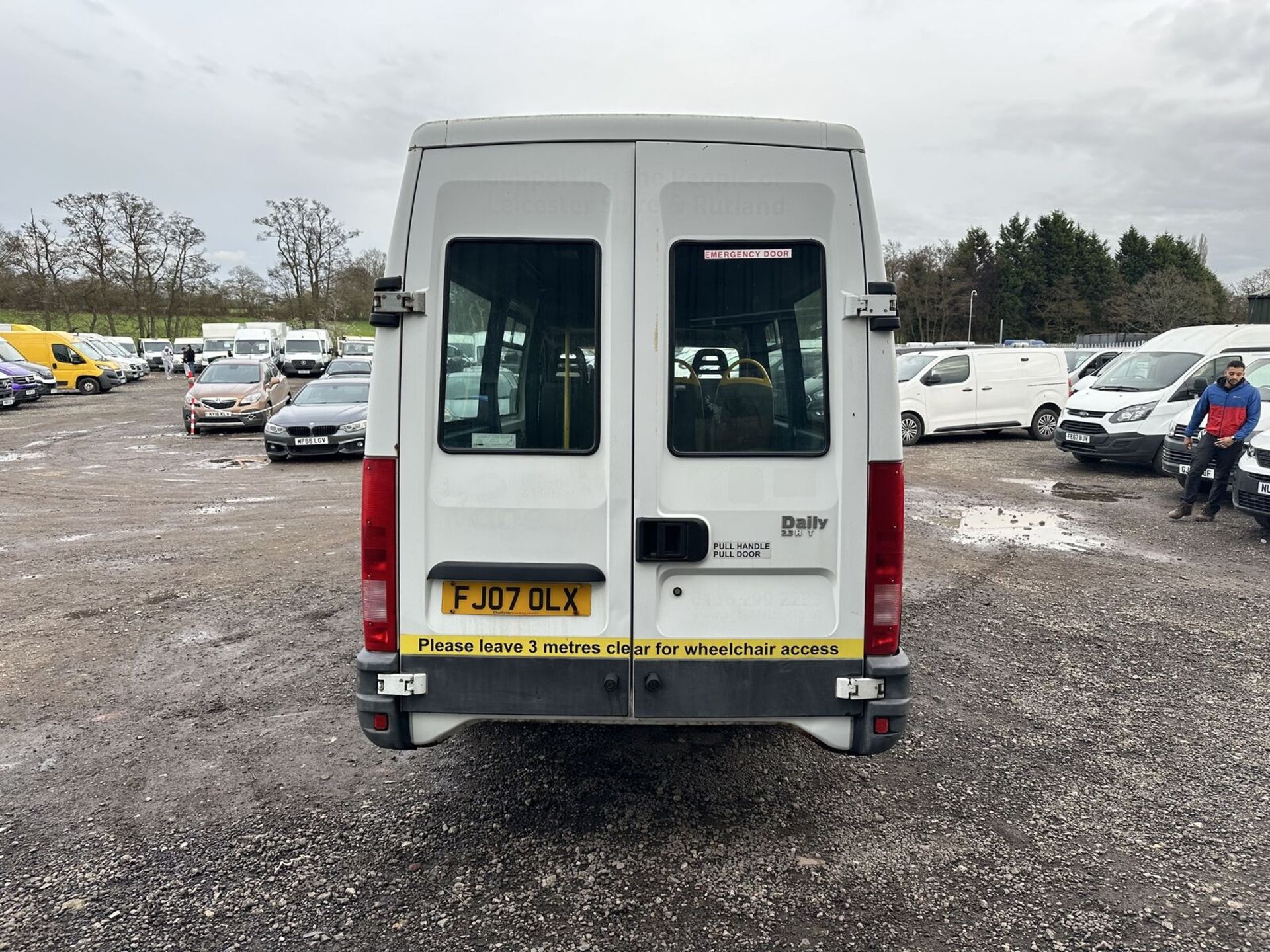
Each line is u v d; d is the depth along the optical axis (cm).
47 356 3278
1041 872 326
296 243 5959
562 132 300
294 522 957
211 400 1841
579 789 386
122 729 445
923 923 296
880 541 307
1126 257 8219
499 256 304
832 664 312
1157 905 306
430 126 302
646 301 302
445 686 315
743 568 308
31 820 360
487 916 299
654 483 305
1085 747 429
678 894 312
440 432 308
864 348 303
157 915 300
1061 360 1755
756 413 306
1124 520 977
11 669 526
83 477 1291
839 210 301
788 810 369
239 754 417
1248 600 672
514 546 309
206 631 595
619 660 312
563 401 307
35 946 284
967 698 486
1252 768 407
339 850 339
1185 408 1226
